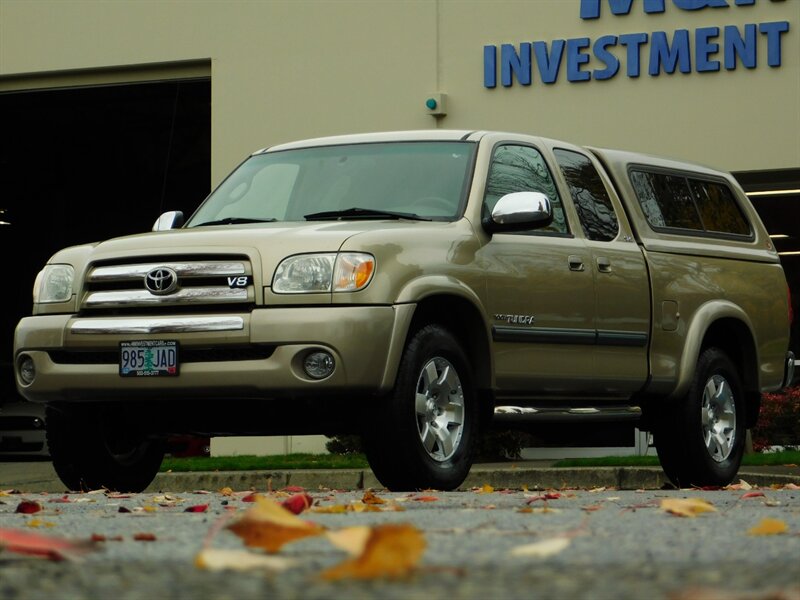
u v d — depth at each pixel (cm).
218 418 1694
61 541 674
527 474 2714
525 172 1867
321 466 2909
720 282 2131
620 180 2048
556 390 1825
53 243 5878
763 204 3694
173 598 518
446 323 1703
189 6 3984
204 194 5181
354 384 1551
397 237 1616
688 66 3509
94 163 5488
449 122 3716
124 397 1667
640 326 1958
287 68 3878
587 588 536
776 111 3450
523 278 1762
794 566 638
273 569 606
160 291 1630
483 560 653
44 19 4141
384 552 544
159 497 1520
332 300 1562
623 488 2667
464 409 1673
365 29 3803
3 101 4672
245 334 1573
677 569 616
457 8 3712
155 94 4503
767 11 3456
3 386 4250
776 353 2253
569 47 3603
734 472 2123
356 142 1909
